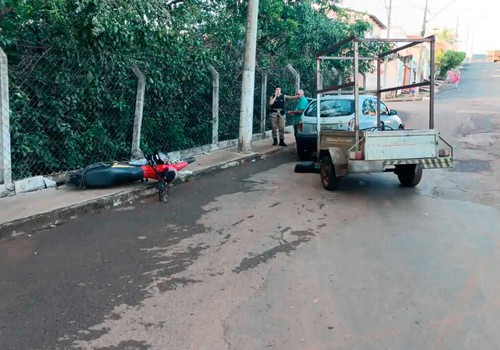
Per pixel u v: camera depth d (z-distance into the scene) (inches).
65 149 337.1
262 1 546.3
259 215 272.5
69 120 337.1
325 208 285.0
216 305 165.5
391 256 207.0
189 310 162.2
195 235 239.5
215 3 483.5
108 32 303.1
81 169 325.4
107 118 367.2
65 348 140.7
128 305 166.4
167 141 433.1
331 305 163.8
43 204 271.6
